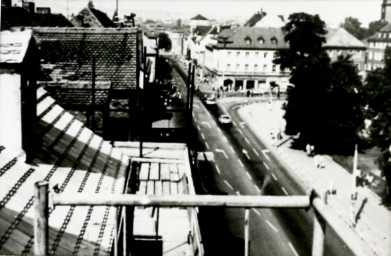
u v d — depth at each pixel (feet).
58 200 12.42
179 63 463.01
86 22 183.52
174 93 265.95
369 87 108.58
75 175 33.14
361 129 154.30
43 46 90.27
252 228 102.01
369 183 133.69
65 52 89.81
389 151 112.57
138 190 46.70
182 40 557.74
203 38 391.45
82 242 24.38
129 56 89.76
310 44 284.61
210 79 349.61
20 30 31.27
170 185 48.75
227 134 197.67
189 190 44.16
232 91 319.27
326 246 90.27
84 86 73.31
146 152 57.62
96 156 39.83
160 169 52.42
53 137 36.81
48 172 30.76
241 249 88.79
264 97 303.48
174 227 43.57
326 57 164.86
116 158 43.09
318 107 155.94
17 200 24.66
